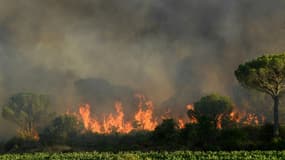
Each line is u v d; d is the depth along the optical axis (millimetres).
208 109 105812
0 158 75750
